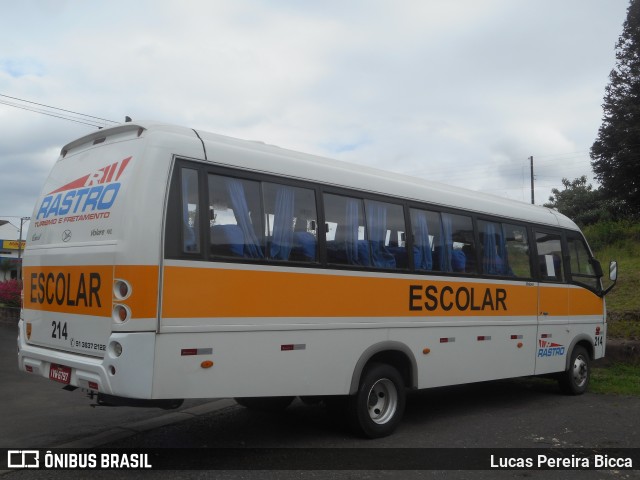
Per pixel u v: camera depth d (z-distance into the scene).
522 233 9.03
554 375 9.83
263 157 5.91
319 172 6.38
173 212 5.14
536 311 9.05
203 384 5.20
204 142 5.51
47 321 5.87
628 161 30.33
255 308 5.59
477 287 8.04
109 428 7.04
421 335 7.20
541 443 6.71
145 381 4.86
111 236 5.11
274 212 5.89
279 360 5.75
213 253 5.35
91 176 5.67
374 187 6.91
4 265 45.31
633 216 29.97
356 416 6.45
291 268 5.91
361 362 6.46
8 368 10.94
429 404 8.89
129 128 5.49
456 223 7.91
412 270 7.17
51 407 8.08
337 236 6.43
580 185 38.69
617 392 9.89
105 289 5.07
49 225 6.05
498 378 8.30
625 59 32.50
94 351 5.16
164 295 5.00
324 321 6.16
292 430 7.02
